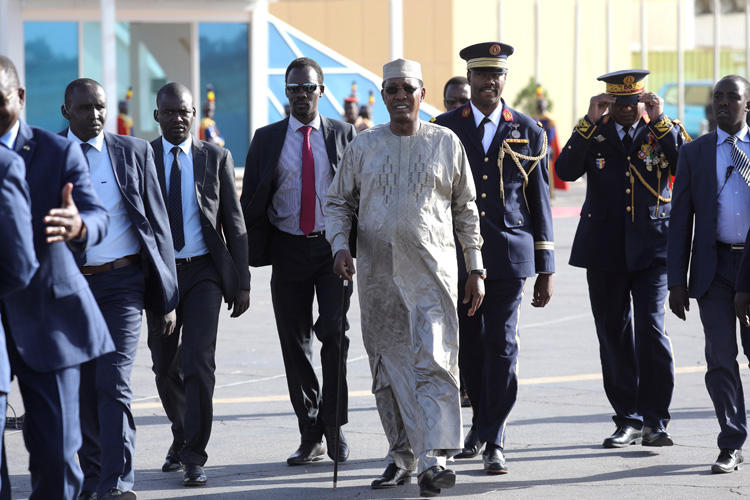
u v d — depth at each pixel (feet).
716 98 35.65
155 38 133.80
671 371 38.40
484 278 34.76
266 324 66.49
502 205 36.96
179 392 36.65
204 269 35.86
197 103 135.44
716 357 35.42
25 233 23.88
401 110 33.30
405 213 33.32
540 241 37.65
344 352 34.99
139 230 32.32
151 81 134.21
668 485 33.94
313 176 37.99
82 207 26.32
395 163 33.47
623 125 39.27
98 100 32.14
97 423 33.40
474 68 37.27
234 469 36.70
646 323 38.50
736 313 34.91
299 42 138.21
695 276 35.88
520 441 39.75
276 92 138.82
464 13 173.17
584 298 75.72
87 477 33.42
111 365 31.76
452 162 33.76
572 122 188.55
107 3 117.29
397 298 33.50
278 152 38.06
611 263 39.04
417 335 33.17
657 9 211.61
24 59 129.59
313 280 38.09
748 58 186.80
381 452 38.75
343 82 135.95
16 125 26.35
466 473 35.91
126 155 32.68
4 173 23.77
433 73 172.76
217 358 56.29
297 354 38.06
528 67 181.78
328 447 37.11
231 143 136.98
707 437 39.99
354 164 33.99
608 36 180.55
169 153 36.11
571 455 37.78
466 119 37.50
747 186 35.50
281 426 42.78
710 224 35.58
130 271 32.55
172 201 35.81
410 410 33.45
